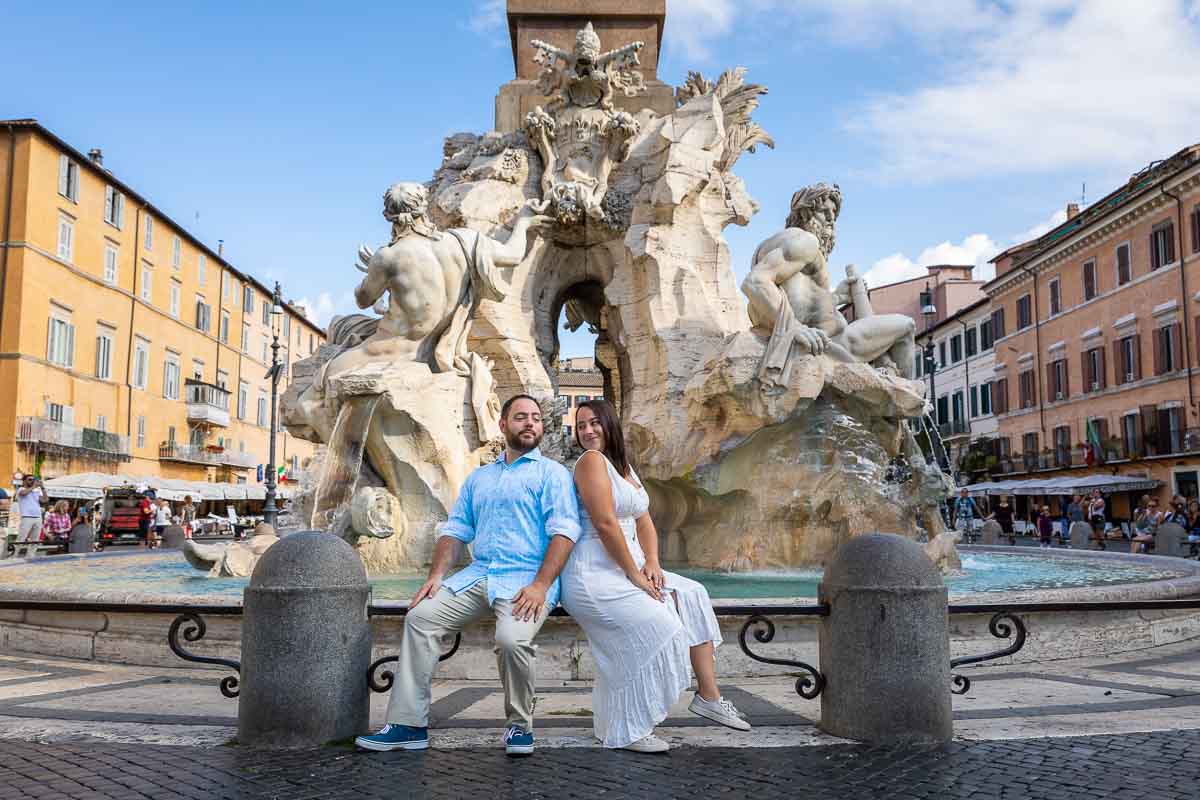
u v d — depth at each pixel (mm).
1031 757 4059
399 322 10570
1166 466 36125
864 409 10523
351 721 4383
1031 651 6438
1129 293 38094
